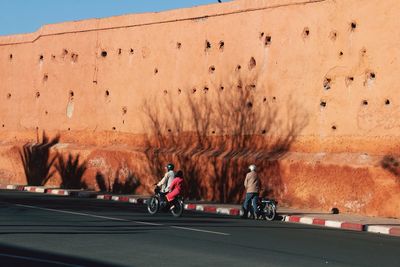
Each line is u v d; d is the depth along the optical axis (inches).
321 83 908.0
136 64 1167.6
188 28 1091.3
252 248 480.4
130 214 743.7
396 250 516.7
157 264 395.2
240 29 1016.2
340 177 845.2
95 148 1194.0
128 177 1126.4
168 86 1111.6
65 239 490.9
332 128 890.1
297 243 527.5
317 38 918.4
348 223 715.4
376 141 839.7
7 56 1401.3
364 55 865.5
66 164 1225.4
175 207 757.3
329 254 468.1
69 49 1284.4
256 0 997.2
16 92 1376.7
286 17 957.8
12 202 839.7
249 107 994.7
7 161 1334.9
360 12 874.1
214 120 1039.0
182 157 1046.4
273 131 957.8
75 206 820.6
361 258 456.1
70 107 1273.4
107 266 383.2
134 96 1165.7
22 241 472.4
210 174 1003.3
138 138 1151.6
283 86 952.9
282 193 905.5
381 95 844.0
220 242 507.5
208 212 870.4
